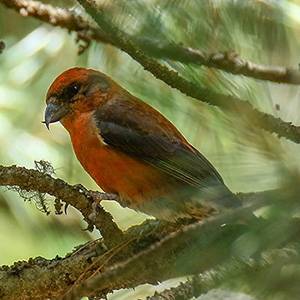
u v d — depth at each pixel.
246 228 4.48
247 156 5.21
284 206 4.24
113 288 6.77
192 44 6.40
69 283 7.80
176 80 6.70
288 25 6.50
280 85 6.45
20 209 11.18
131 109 9.43
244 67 6.54
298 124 5.72
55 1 9.80
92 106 9.51
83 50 9.49
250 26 6.48
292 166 4.54
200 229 4.68
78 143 9.38
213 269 4.60
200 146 6.55
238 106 5.66
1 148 10.47
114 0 6.52
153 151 8.87
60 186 7.47
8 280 7.78
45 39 10.37
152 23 6.01
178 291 5.64
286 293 4.20
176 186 8.65
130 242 7.79
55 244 10.88
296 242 4.19
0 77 10.47
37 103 10.70
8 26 10.41
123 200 9.05
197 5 6.44
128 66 8.36
